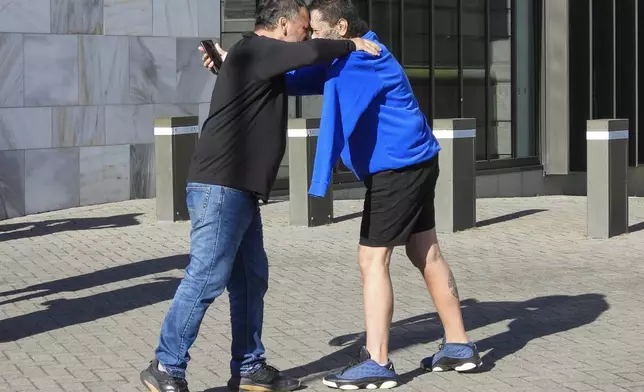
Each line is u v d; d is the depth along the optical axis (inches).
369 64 211.3
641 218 495.8
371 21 621.0
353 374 218.8
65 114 506.9
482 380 225.9
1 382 224.8
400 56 639.8
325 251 394.0
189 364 240.1
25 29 489.4
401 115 216.1
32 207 494.9
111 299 311.3
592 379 226.2
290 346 255.4
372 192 218.7
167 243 411.8
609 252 397.7
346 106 211.2
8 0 482.9
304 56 201.5
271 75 203.6
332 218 464.8
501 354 247.9
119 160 532.1
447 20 667.4
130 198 540.1
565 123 716.7
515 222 477.7
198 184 206.2
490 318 285.7
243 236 214.7
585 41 730.2
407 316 287.1
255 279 217.6
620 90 764.0
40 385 222.5
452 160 441.4
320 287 327.0
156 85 544.1
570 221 481.7
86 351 251.6
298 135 451.8
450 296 230.2
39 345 257.6
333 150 211.0
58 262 372.2
